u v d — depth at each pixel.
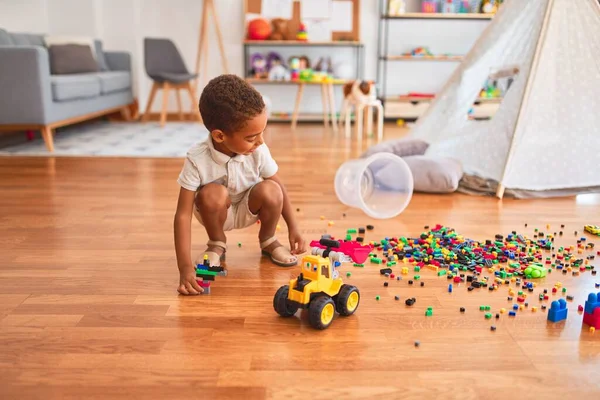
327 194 2.59
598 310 1.26
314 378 1.05
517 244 1.84
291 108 5.77
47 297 1.42
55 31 5.21
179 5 5.52
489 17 5.19
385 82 5.47
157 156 3.53
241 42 5.58
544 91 2.60
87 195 2.54
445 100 3.14
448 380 1.05
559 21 2.56
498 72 2.87
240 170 1.57
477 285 1.50
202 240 1.87
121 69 5.28
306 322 1.29
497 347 1.18
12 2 4.70
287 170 3.17
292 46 5.56
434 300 1.42
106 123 5.15
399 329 1.26
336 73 5.27
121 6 5.36
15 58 3.50
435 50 5.59
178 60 5.15
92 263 1.68
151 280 1.54
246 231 2.00
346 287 1.32
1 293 1.45
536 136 2.62
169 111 5.76
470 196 2.57
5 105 3.57
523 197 2.52
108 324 1.27
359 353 1.15
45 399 0.99
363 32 5.56
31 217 2.18
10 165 3.24
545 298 1.43
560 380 1.06
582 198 2.52
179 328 1.26
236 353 1.15
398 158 2.21
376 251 1.80
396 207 2.33
